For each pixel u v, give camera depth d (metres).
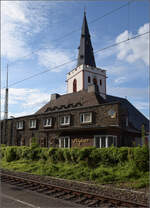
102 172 14.52
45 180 13.88
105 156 16.67
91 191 10.94
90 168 16.38
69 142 23.81
